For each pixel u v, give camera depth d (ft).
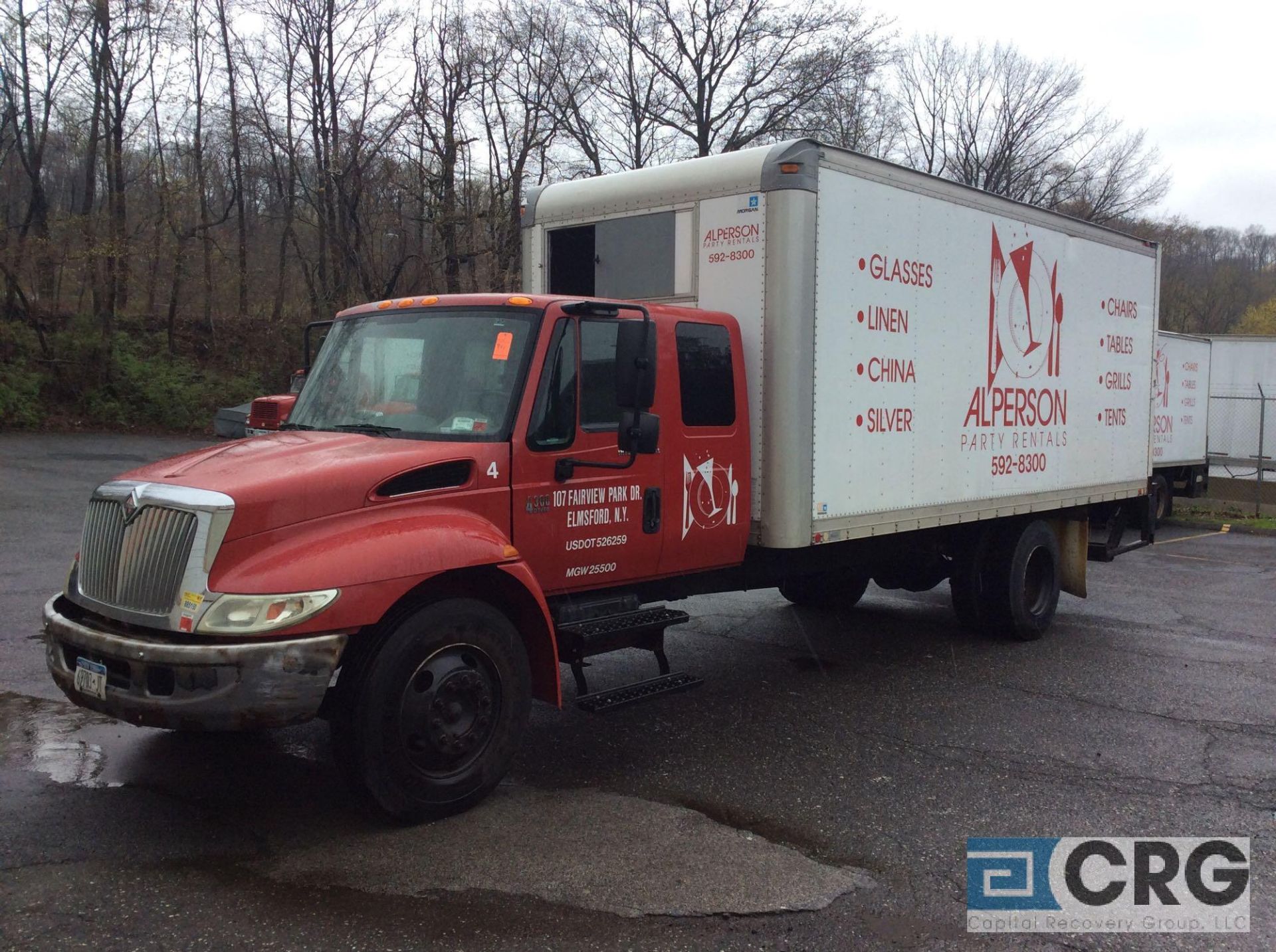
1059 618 32.83
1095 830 15.49
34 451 69.26
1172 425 61.98
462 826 14.85
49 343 86.53
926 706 22.03
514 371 16.49
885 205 21.81
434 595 15.05
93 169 98.48
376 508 14.56
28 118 95.81
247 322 106.93
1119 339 31.81
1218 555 50.21
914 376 23.00
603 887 13.04
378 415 17.25
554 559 16.80
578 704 16.30
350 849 13.91
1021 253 26.68
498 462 15.89
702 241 20.66
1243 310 184.65
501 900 12.62
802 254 19.56
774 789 16.83
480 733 15.30
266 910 12.17
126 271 94.17
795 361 19.62
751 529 20.18
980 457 25.53
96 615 14.67
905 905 12.89
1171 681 24.57
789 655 26.63
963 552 28.14
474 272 91.97
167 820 14.74
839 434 20.89
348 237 93.97
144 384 89.61
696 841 14.60
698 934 11.98
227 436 67.31
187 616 13.12
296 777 16.56
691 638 28.55
